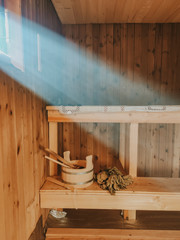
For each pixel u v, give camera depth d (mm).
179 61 2869
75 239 1944
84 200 1897
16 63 1295
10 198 1275
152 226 2137
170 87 2895
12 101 1309
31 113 1687
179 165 2982
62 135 2951
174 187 1985
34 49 1761
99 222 2205
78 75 2904
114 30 2844
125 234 1998
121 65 2883
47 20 2186
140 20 2746
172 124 2945
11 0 1239
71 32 2859
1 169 1152
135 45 2859
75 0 2193
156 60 2871
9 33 1258
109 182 1889
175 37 2848
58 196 1897
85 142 2961
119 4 2275
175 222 2211
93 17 2637
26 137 1571
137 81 2896
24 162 1527
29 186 1641
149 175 2996
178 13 2520
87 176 1959
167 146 2969
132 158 2158
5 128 1208
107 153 2967
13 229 1319
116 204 1899
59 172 2801
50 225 2148
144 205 1895
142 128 2959
